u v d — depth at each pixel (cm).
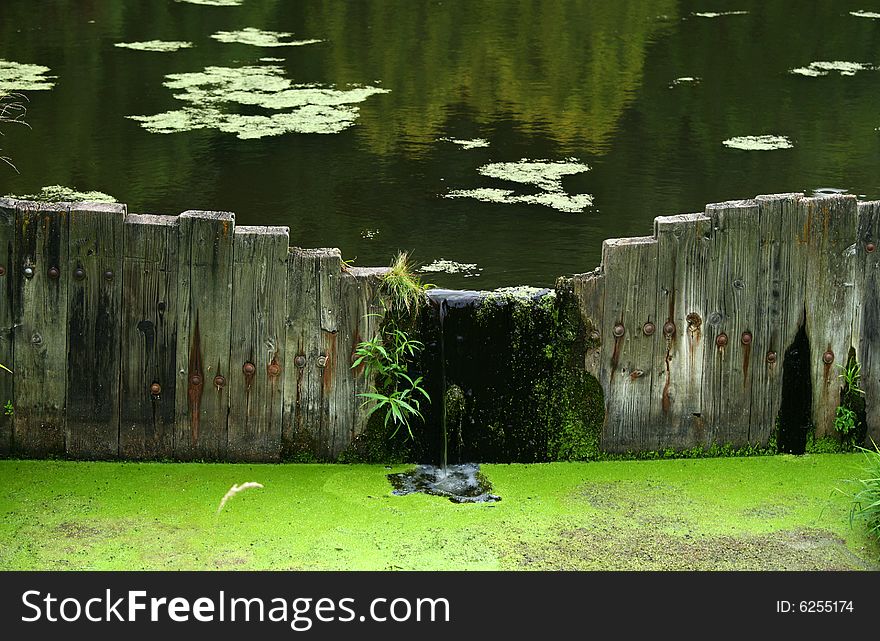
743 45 1664
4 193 976
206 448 588
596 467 594
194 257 567
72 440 586
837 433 610
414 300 578
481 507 551
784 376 600
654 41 1681
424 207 985
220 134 1173
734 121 1271
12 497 548
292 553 507
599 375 592
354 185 1034
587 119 1275
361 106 1303
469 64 1527
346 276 572
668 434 600
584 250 900
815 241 588
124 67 1455
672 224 577
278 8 1889
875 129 1245
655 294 584
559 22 1809
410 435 591
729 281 586
